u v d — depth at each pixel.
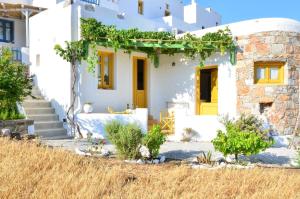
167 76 16.11
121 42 13.96
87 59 13.64
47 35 14.98
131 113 13.64
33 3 20.83
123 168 6.51
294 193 4.95
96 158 8.09
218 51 14.31
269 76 13.59
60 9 14.27
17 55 18.30
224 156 9.18
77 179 4.81
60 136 13.27
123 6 25.03
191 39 14.19
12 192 4.25
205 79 15.36
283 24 13.41
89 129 13.27
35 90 15.05
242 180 5.41
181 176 5.54
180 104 15.66
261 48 13.34
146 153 9.45
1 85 10.46
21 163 5.35
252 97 13.41
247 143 8.74
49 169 5.30
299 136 13.07
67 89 13.78
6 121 10.84
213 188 4.90
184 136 13.23
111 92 14.79
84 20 13.66
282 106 13.34
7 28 20.33
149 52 15.89
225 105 14.14
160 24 18.86
